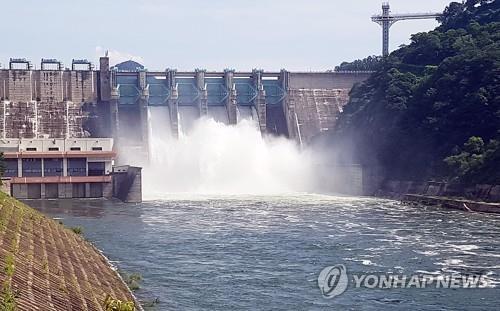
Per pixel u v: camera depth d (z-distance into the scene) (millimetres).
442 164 161375
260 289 71000
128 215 128375
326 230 110188
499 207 132500
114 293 64375
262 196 169000
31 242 70812
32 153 157000
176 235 104438
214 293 69250
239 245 96062
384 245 95938
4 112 182500
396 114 179750
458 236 103938
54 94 189500
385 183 175000
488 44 185625
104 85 193000
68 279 60500
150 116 194375
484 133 161750
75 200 154625
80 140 162000
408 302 66312
